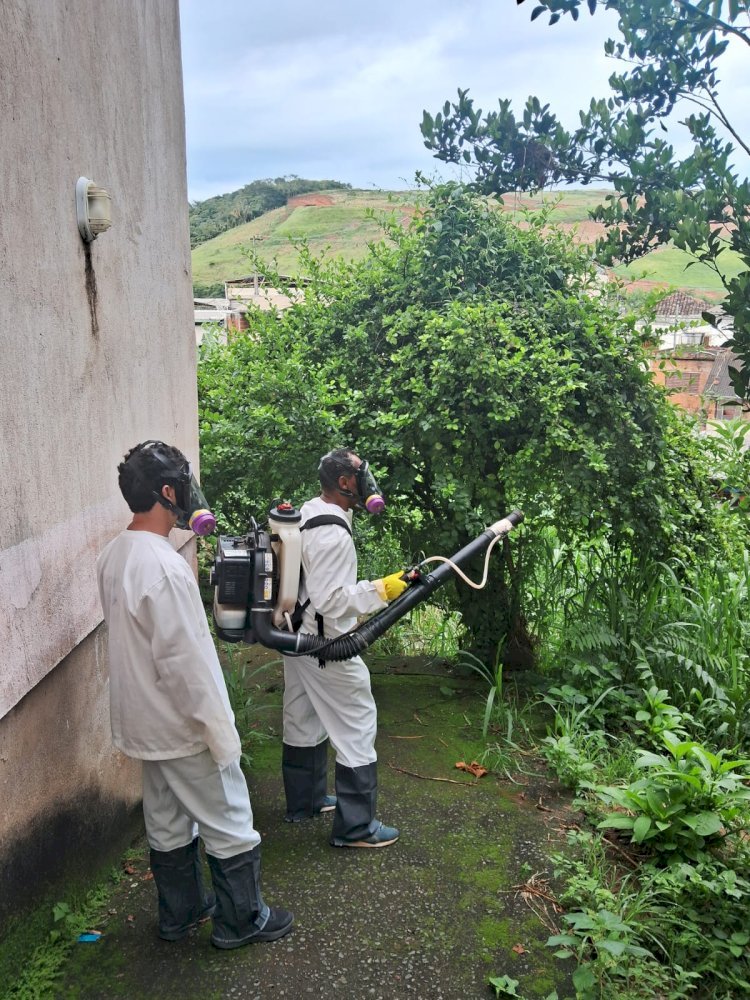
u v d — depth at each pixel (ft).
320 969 7.74
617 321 14.80
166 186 12.40
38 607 7.29
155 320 11.71
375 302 16.11
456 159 11.85
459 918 8.55
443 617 16.88
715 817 9.46
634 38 9.35
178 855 7.88
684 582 15.99
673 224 9.81
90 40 9.07
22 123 7.17
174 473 7.22
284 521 8.79
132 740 7.24
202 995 7.36
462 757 12.46
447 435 14.06
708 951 8.15
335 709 9.64
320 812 10.70
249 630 8.80
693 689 13.28
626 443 14.34
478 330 13.43
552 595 15.65
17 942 7.06
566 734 12.30
